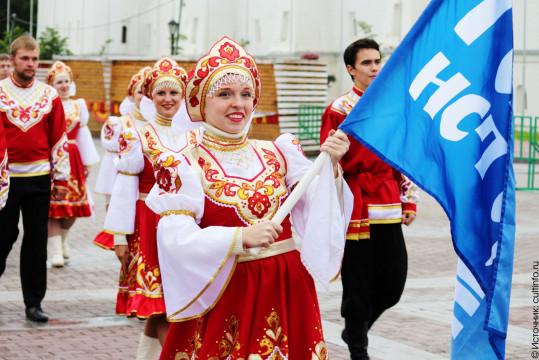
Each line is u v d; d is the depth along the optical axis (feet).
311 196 13.20
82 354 21.04
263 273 12.81
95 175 69.77
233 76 13.01
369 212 19.40
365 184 19.52
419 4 105.60
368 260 19.52
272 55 124.98
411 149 13.62
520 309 26.32
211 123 13.23
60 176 25.03
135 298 19.67
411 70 13.75
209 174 12.89
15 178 24.31
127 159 20.20
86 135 34.91
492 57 13.71
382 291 19.94
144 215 20.11
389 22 108.58
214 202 12.78
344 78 119.85
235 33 142.82
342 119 19.84
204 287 12.35
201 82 13.10
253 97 13.37
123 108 26.14
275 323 12.76
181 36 120.78
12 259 34.68
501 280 13.23
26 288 24.47
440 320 25.17
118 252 20.66
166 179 12.75
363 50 19.71
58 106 25.12
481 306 13.67
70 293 28.45
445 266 34.76
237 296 12.73
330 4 122.11
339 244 12.94
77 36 172.04
